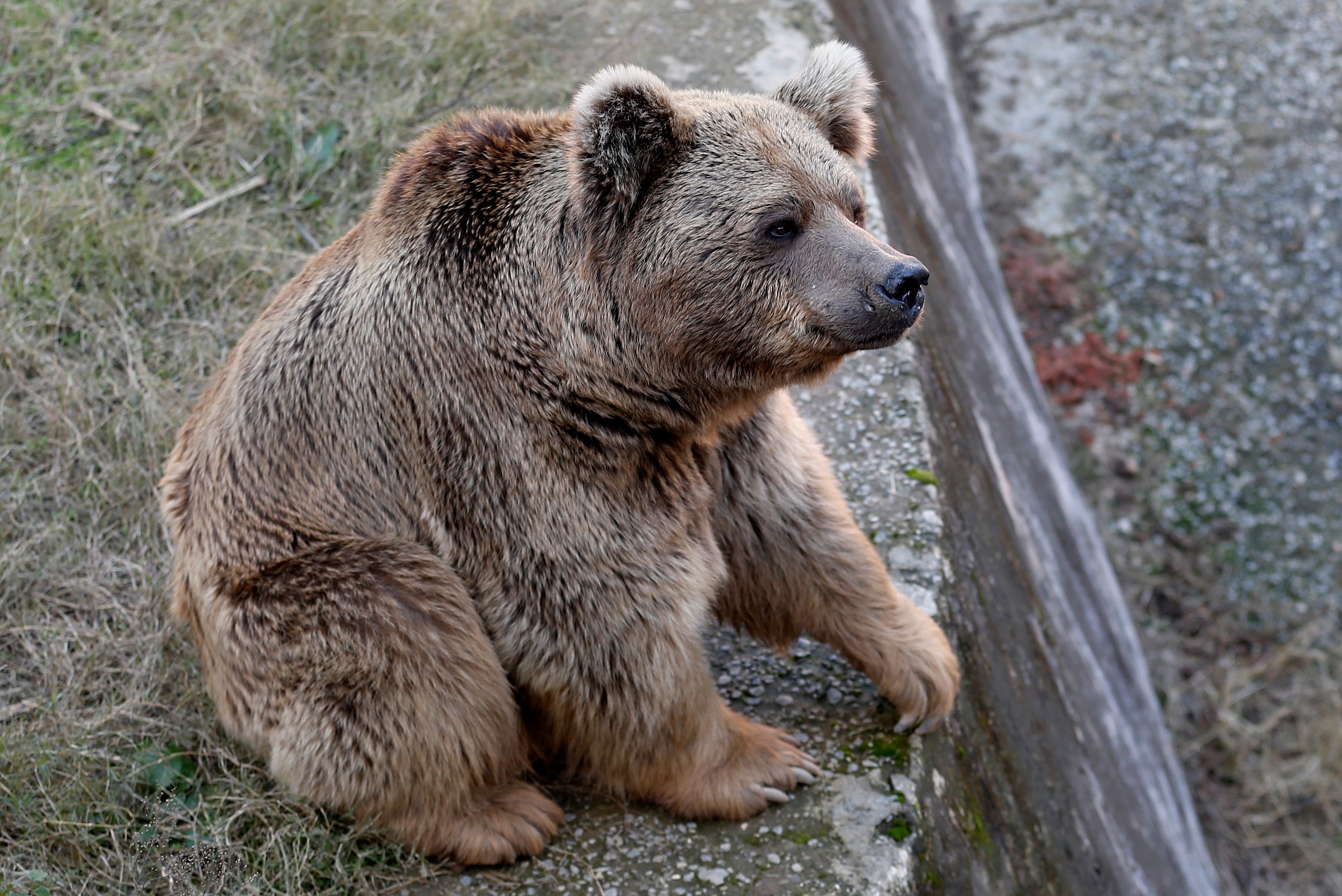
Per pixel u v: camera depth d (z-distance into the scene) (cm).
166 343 466
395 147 545
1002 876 346
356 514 317
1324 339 1006
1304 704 838
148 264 476
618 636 306
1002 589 449
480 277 305
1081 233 1070
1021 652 442
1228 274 1041
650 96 279
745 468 334
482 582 313
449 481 310
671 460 313
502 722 318
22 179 492
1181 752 816
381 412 313
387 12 592
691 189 288
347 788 312
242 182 532
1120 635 686
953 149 829
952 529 417
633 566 304
